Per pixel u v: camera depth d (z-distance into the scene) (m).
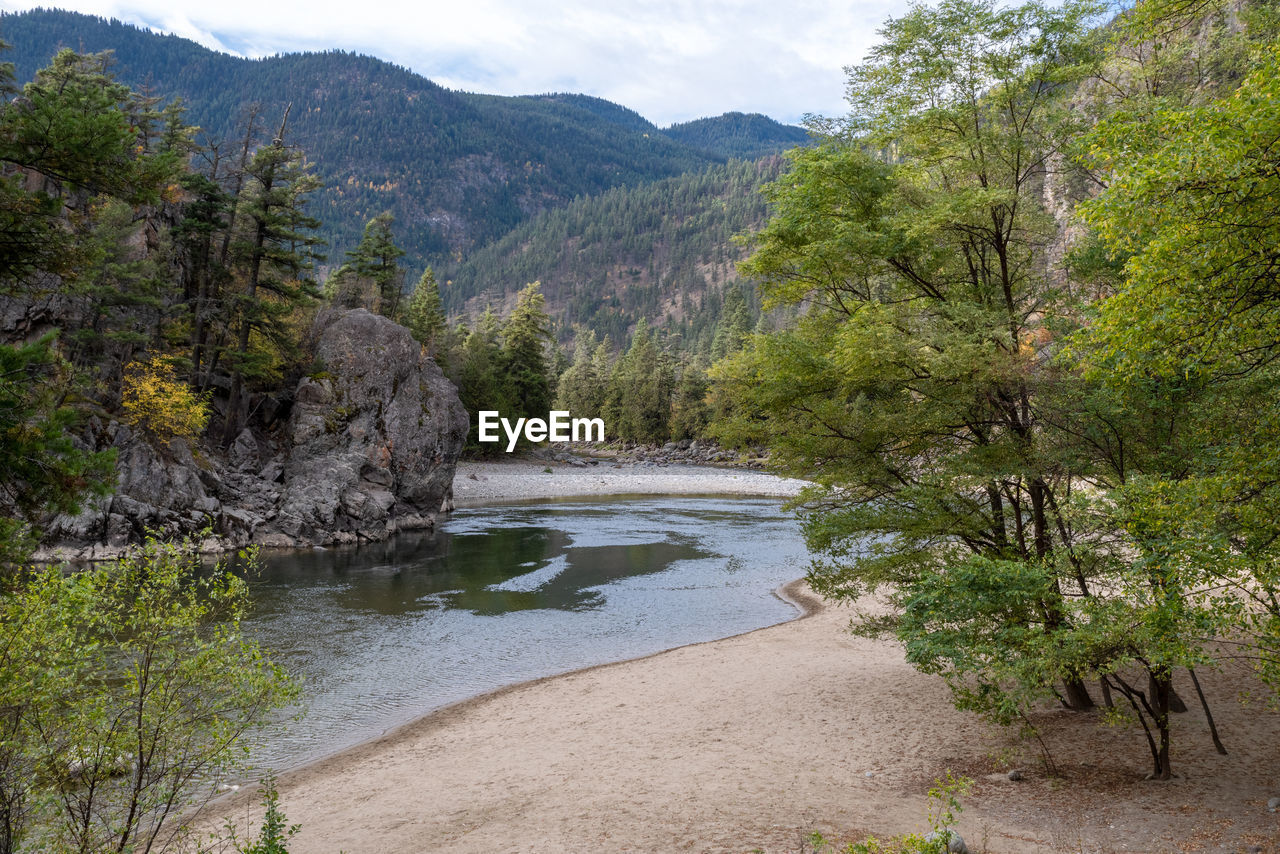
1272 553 6.68
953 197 11.46
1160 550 7.52
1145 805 8.88
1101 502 9.34
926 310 12.42
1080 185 12.62
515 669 19.23
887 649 19.86
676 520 49.59
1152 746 9.63
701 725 14.22
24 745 5.82
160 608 6.33
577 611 25.36
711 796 10.29
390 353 43.53
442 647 20.86
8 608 5.93
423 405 45.28
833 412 12.63
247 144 40.34
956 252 13.37
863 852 7.16
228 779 12.36
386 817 10.38
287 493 38.41
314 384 41.41
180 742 6.41
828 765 11.50
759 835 8.75
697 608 26.06
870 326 11.09
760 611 25.73
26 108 7.80
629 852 8.48
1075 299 11.32
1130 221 6.32
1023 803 9.30
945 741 12.21
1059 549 9.71
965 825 8.70
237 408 41.00
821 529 13.25
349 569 31.45
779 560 35.31
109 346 36.00
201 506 33.72
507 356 91.81
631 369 121.75
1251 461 6.97
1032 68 11.62
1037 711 13.10
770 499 64.88
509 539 40.72
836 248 12.08
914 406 12.69
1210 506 7.04
